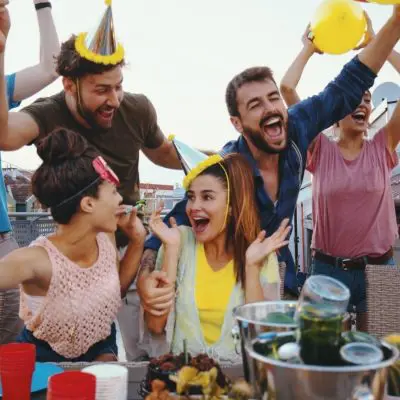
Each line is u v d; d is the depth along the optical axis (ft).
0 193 8.84
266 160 8.19
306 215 16.61
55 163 5.98
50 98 8.43
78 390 3.06
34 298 6.17
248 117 7.99
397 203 12.07
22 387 3.94
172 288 6.32
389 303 7.39
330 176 9.27
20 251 5.95
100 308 6.27
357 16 8.18
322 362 3.03
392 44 8.16
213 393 3.71
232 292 6.39
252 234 6.59
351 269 9.15
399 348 3.87
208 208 6.43
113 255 6.59
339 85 8.50
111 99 7.86
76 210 6.02
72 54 7.59
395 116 9.26
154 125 9.28
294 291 8.09
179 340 6.39
